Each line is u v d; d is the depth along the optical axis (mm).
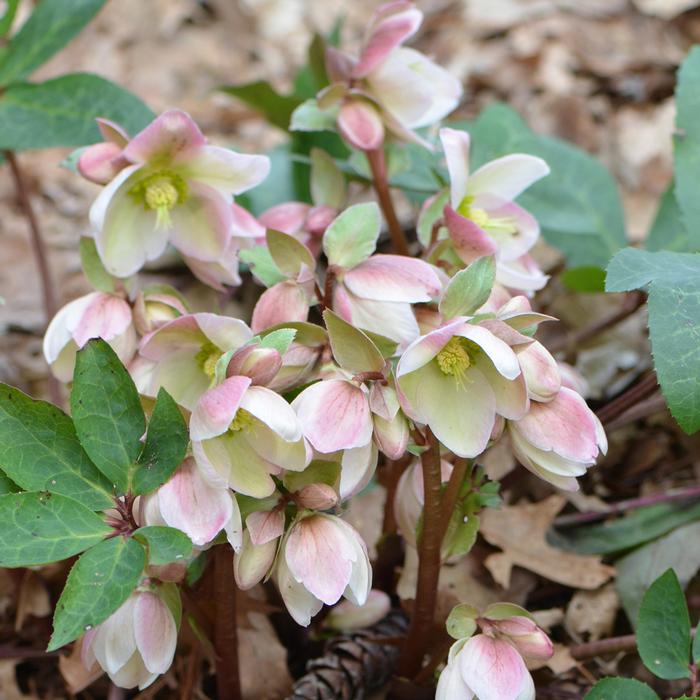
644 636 974
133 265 1026
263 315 983
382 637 1066
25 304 1439
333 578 925
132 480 932
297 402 934
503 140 1253
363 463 938
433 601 1006
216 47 2082
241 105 1909
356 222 974
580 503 1201
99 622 894
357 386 938
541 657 947
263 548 938
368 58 1083
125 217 1027
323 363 965
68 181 1692
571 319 1340
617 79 1791
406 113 1098
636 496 1230
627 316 1231
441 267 1032
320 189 1124
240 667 1086
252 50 2090
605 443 944
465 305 937
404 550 1124
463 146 1034
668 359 967
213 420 896
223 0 2174
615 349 1308
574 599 1144
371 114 1092
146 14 2119
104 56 2029
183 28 2113
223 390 901
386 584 1118
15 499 911
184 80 1989
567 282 1234
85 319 1007
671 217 1227
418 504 1012
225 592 985
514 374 900
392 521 1092
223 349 970
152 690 1074
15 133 1159
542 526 1157
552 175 1271
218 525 919
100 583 900
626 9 1983
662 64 1827
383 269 966
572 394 946
